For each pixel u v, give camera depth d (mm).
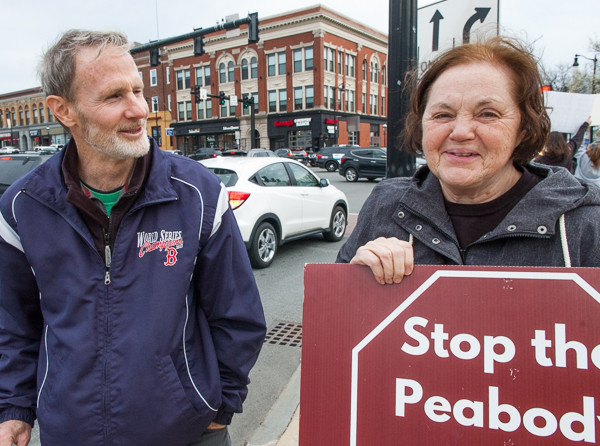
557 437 947
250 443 2322
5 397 1242
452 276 1033
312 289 1124
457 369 1013
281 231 5926
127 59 1190
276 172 6027
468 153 1081
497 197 1167
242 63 39250
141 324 1170
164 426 1179
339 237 7359
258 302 1417
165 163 1291
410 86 1349
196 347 1325
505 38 1130
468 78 1062
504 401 978
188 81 42688
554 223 1054
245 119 39656
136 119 1194
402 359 1049
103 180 1290
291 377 2977
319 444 1079
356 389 1068
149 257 1211
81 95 1150
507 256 1106
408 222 1245
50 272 1181
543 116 1140
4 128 59469
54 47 1165
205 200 1290
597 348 940
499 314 997
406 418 1032
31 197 1194
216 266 1320
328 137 37188
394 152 3369
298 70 36625
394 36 3287
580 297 956
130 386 1141
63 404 1148
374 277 1087
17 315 1291
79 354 1140
